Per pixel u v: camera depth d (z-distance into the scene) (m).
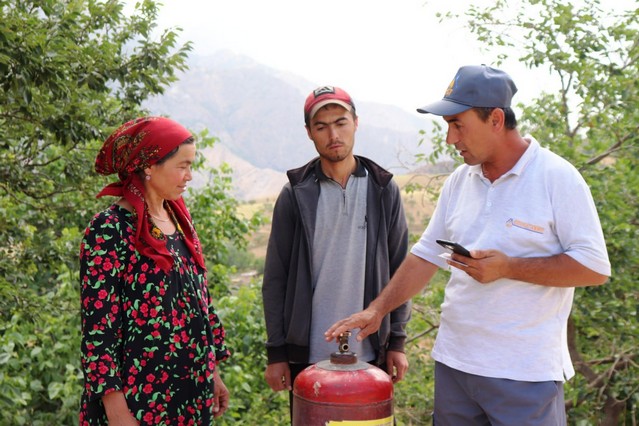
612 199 5.18
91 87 4.91
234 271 8.16
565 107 6.03
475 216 2.63
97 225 2.28
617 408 5.62
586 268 2.40
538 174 2.53
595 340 6.11
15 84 4.09
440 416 2.74
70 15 4.66
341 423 2.50
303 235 3.08
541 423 2.51
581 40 5.77
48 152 6.48
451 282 2.72
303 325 3.08
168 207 2.54
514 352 2.52
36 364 6.33
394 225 3.17
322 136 3.00
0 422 5.86
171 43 5.41
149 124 2.34
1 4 4.24
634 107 5.50
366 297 3.08
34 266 5.75
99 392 2.19
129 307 2.29
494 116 2.52
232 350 6.48
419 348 6.55
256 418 6.66
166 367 2.32
